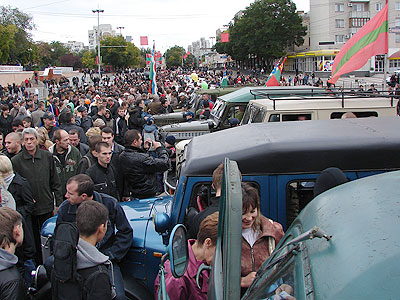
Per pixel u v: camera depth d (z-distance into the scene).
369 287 1.34
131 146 5.70
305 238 1.75
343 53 10.90
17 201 5.20
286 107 7.44
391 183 1.93
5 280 3.15
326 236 1.71
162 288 2.86
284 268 1.91
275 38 74.56
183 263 2.75
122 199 5.80
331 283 1.48
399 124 4.10
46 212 5.91
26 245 4.89
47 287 3.81
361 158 3.61
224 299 1.66
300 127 4.21
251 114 8.55
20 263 4.87
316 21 74.44
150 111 14.39
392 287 1.28
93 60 99.00
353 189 2.02
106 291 3.05
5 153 6.89
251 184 3.63
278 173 3.63
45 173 5.88
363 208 1.77
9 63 76.00
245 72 91.69
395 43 66.31
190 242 3.23
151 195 5.79
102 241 3.78
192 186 3.71
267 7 73.62
